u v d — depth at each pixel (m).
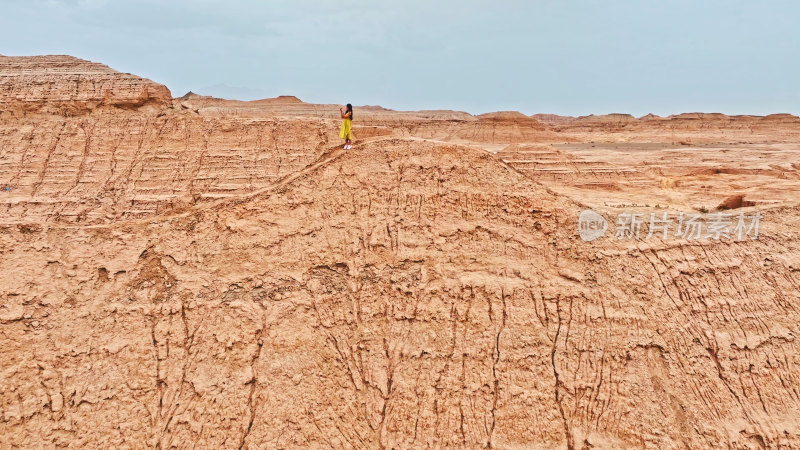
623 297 13.68
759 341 13.77
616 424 12.32
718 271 14.59
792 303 14.58
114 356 12.36
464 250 14.18
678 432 12.26
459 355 12.89
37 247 13.49
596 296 13.62
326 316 13.32
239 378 12.35
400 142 15.94
